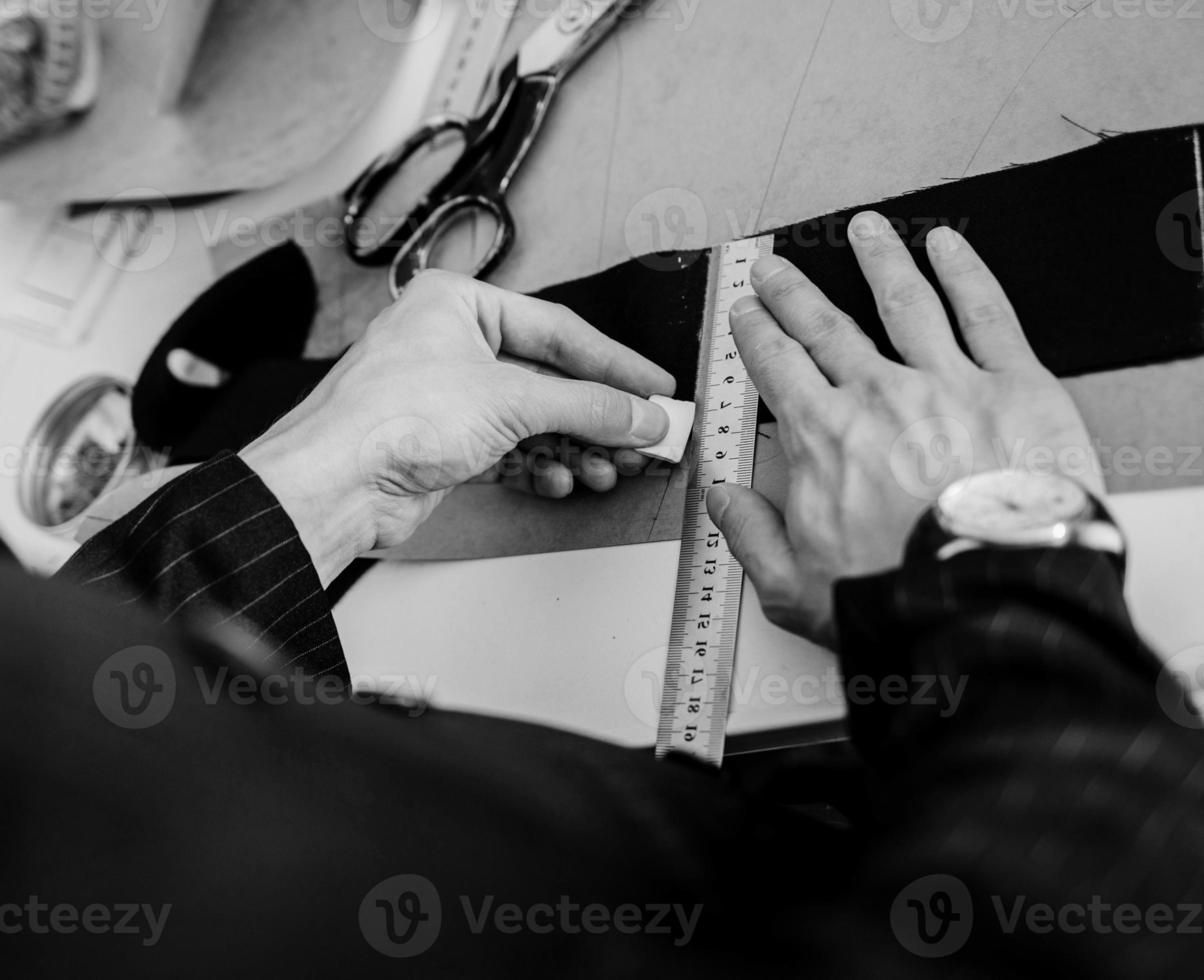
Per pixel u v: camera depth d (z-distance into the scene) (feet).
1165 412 2.33
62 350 4.04
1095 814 1.41
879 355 2.46
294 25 4.06
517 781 1.33
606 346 2.94
